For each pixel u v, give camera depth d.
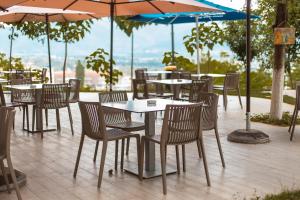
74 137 6.87
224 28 13.38
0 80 8.40
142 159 4.52
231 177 4.66
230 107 10.27
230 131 7.29
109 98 5.63
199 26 13.78
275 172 4.86
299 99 6.53
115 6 6.61
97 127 4.39
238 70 13.88
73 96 7.54
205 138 6.72
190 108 4.21
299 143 6.38
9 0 4.34
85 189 4.28
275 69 8.03
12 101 7.50
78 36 14.31
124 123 5.32
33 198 4.01
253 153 5.75
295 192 4.11
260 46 12.19
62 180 4.57
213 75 10.02
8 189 4.11
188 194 4.12
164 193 4.11
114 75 14.95
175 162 5.26
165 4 6.23
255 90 14.26
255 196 4.04
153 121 4.64
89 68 14.98
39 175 4.75
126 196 4.07
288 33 7.38
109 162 5.31
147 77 11.33
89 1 6.20
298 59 11.52
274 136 6.88
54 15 9.00
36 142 6.50
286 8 7.57
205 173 4.53
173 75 10.73
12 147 6.15
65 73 14.76
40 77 14.02
